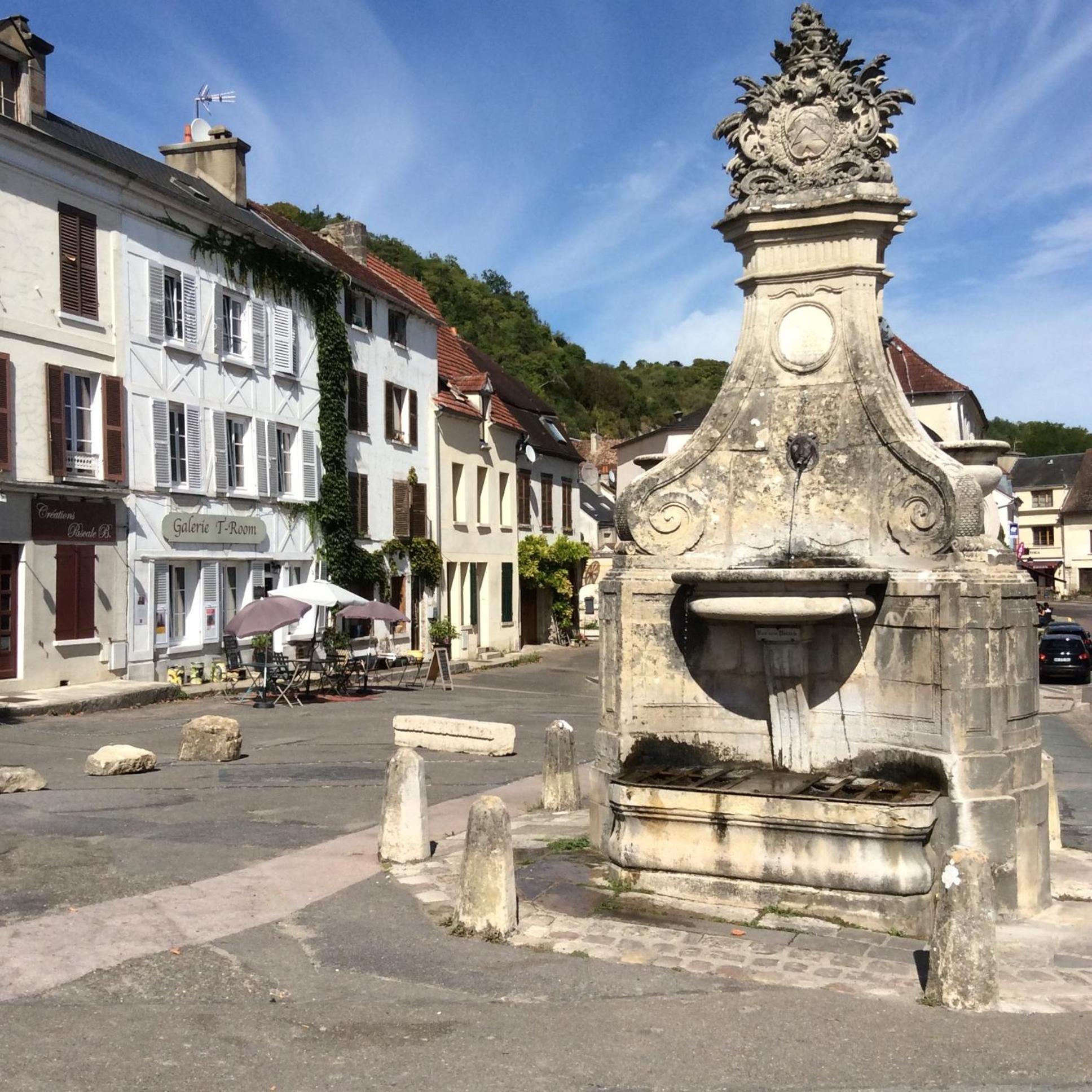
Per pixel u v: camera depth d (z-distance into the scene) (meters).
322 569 29.91
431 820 10.44
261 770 13.46
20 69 20.53
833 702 8.11
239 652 25.30
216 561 25.73
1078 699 27.88
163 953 6.62
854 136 8.30
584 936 7.01
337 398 30.38
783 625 7.76
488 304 88.12
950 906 6.00
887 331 9.28
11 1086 4.88
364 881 8.20
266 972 6.37
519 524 42.41
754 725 8.38
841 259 8.45
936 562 7.82
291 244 29.17
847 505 8.34
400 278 39.34
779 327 8.68
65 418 21.55
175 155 30.30
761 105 8.52
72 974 6.25
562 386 85.19
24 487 20.08
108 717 18.98
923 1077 5.12
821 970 6.44
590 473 53.88
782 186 8.49
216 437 25.86
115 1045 5.35
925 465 7.90
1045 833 7.81
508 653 38.72
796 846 7.43
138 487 23.19
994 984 5.91
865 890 7.23
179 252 24.77
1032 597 7.95
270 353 27.98
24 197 20.50
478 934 6.98
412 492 34.31
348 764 14.13
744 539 8.62
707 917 7.38
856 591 7.69
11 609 20.22
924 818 7.15
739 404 8.72
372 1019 5.75
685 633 8.55
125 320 22.95
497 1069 5.18
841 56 8.48
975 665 7.48
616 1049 5.40
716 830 7.64
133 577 22.98
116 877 8.23
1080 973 6.44
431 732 15.67
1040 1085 5.04
